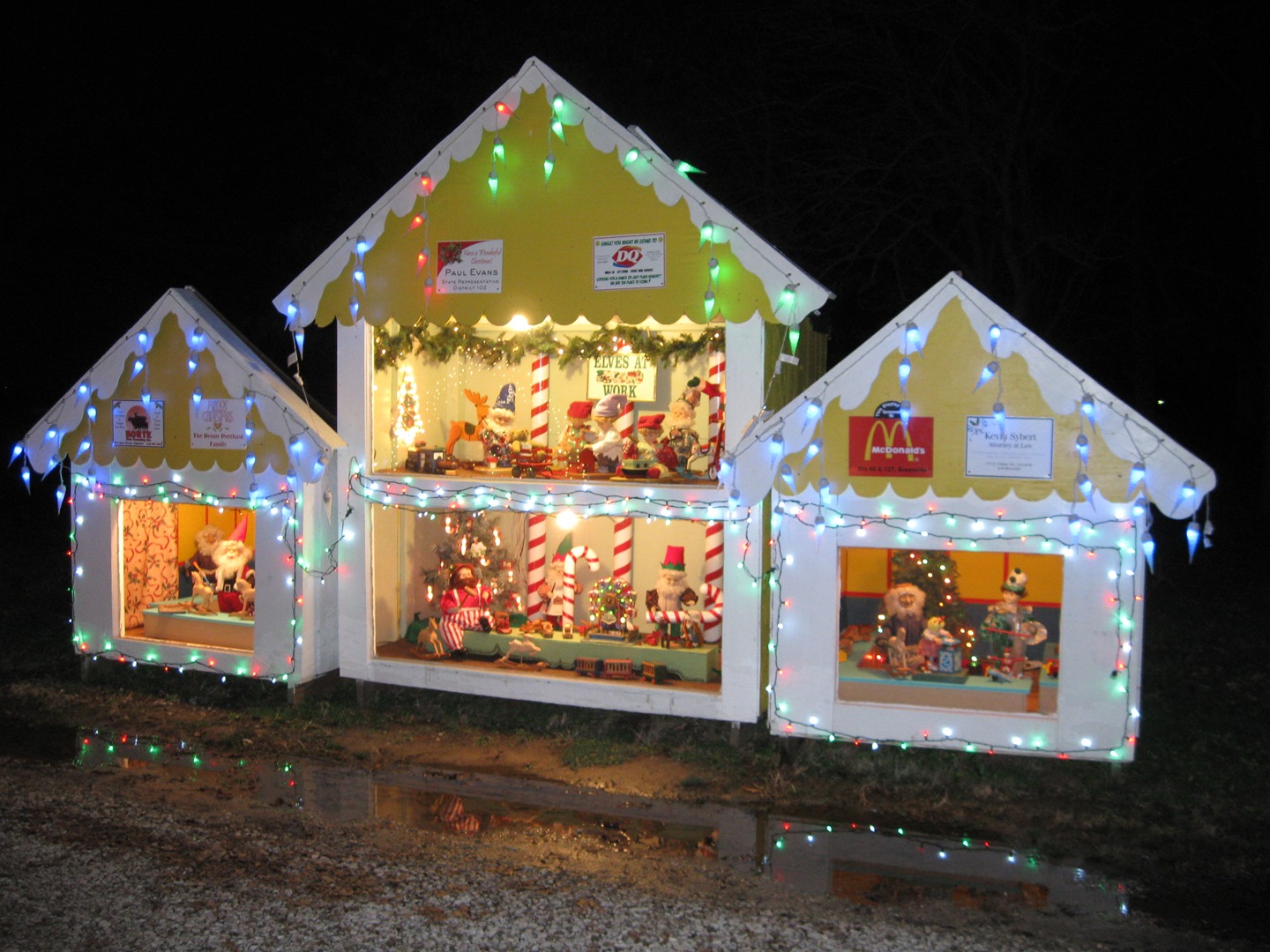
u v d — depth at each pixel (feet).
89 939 15.74
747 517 23.95
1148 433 20.92
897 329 21.93
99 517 29.32
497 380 30.32
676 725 25.82
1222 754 24.16
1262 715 26.91
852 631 24.89
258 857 18.56
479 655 27.76
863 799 21.56
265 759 23.98
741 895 17.39
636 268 24.54
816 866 18.52
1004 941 15.90
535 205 25.25
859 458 22.40
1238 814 20.83
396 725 26.22
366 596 27.30
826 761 23.43
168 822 20.07
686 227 24.13
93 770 23.21
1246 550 53.06
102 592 29.43
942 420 21.94
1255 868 18.56
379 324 26.61
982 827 20.24
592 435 28.09
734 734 24.44
